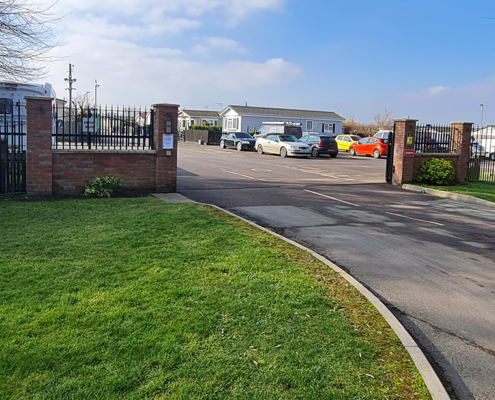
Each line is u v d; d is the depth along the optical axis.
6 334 4.04
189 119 78.00
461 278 6.36
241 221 9.12
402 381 3.54
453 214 11.62
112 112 12.70
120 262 6.17
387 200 13.49
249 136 38.28
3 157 11.78
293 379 3.46
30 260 6.20
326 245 7.93
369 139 33.81
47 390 3.26
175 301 4.84
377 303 5.10
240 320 4.44
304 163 25.98
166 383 3.37
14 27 12.87
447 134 17.98
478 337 4.59
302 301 4.98
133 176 12.92
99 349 3.82
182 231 7.99
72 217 9.20
